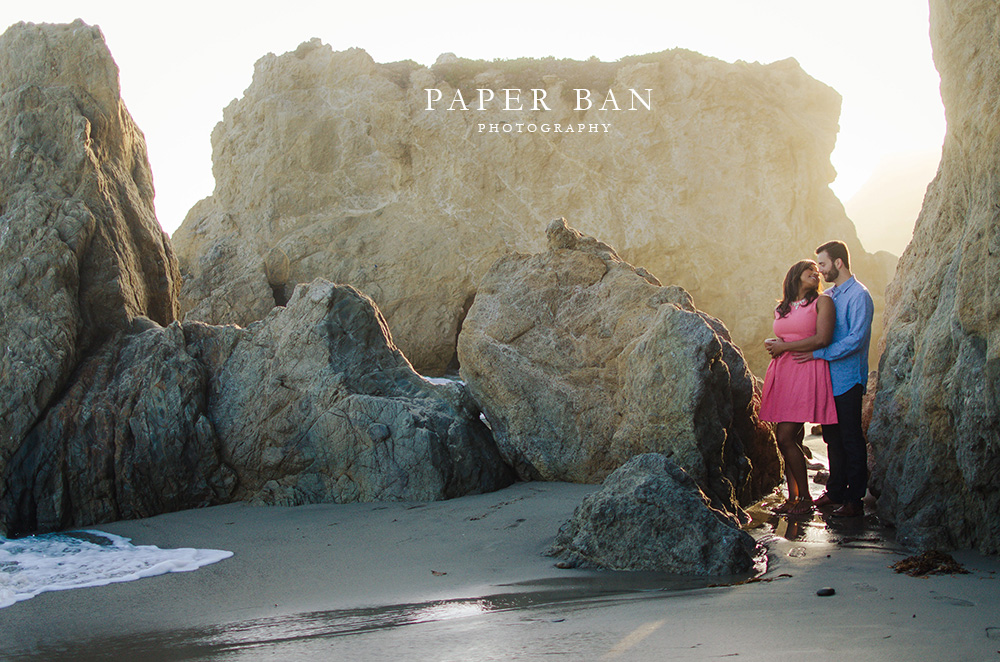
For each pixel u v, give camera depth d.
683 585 4.12
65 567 5.27
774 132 26.97
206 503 7.32
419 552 5.27
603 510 4.80
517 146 27.28
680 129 27.41
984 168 4.52
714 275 26.02
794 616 3.23
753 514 5.99
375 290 25.92
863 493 5.86
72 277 7.46
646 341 6.18
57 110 8.16
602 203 26.72
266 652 3.21
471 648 3.00
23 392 6.82
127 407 7.16
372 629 3.48
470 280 26.05
